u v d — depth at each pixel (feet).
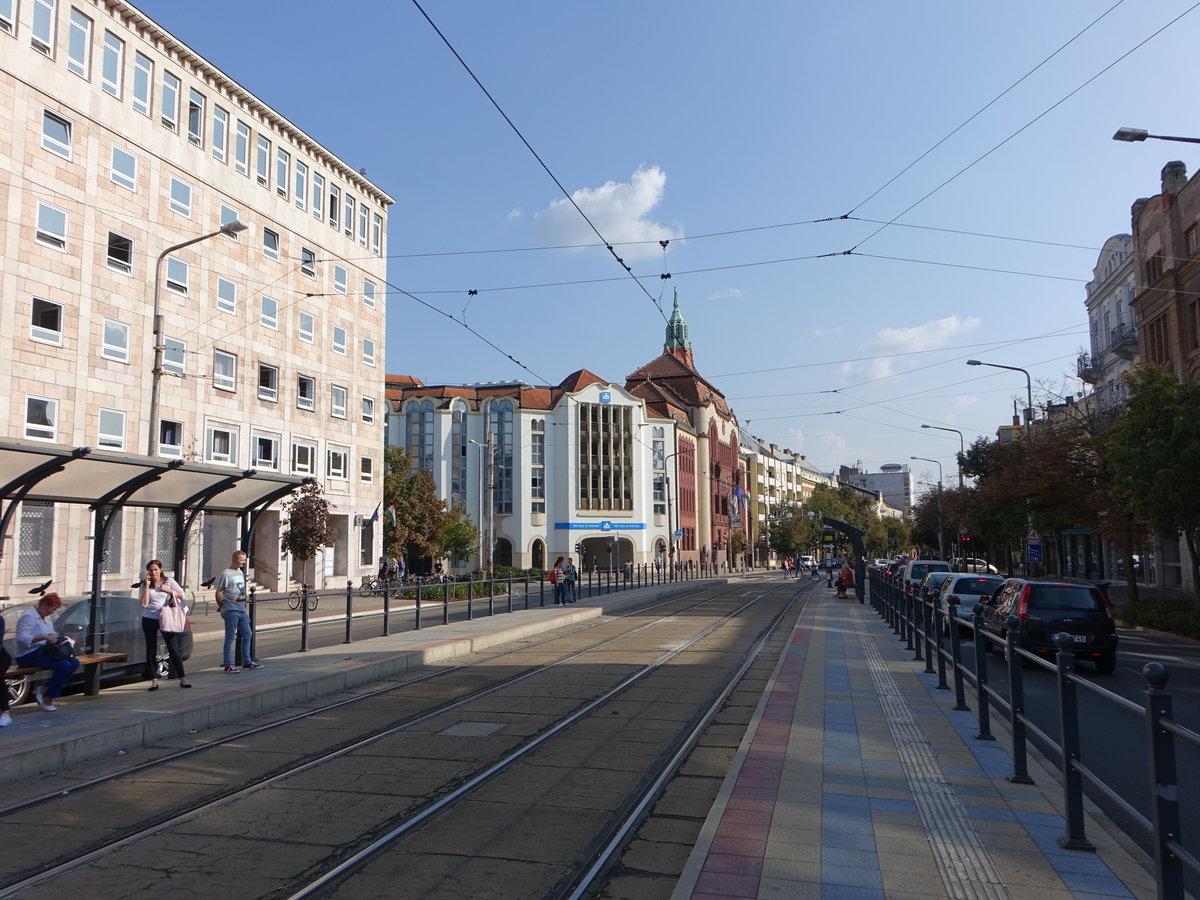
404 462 166.20
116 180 100.07
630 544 258.78
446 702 38.73
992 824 19.79
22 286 88.43
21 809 22.66
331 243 141.79
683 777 26.05
